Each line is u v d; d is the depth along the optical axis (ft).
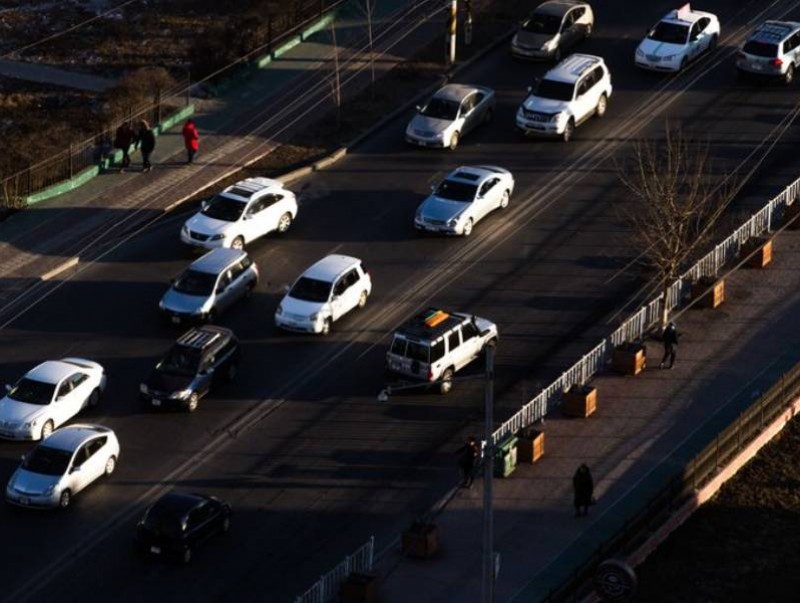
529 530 434.30
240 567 422.00
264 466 464.24
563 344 521.24
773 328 529.45
